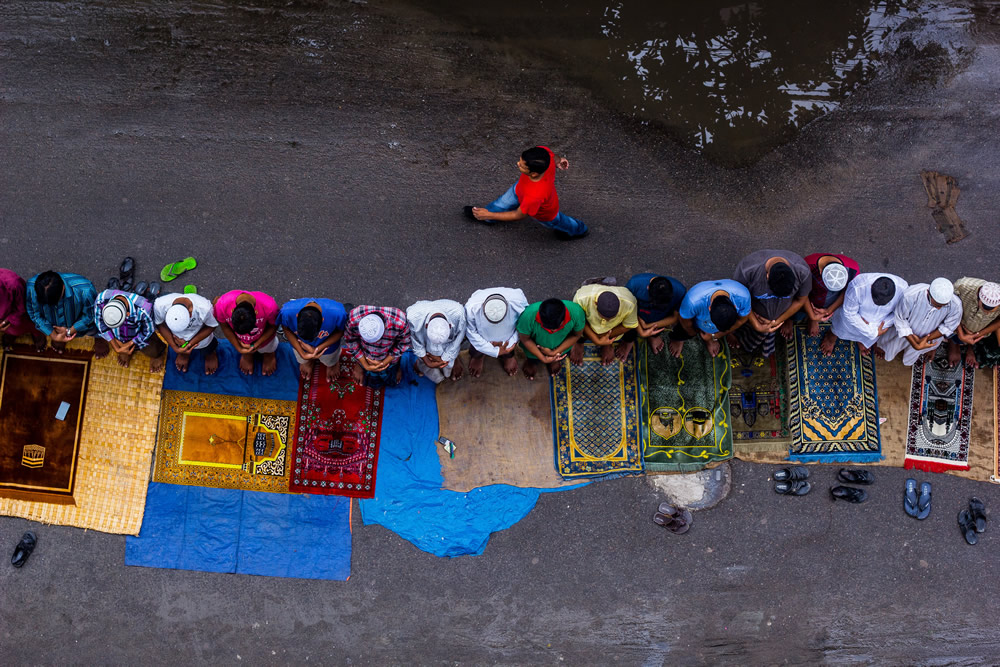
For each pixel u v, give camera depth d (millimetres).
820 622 5559
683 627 5551
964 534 5586
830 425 5527
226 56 5734
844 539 5586
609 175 5742
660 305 4570
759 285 4660
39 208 5562
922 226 5738
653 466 5523
